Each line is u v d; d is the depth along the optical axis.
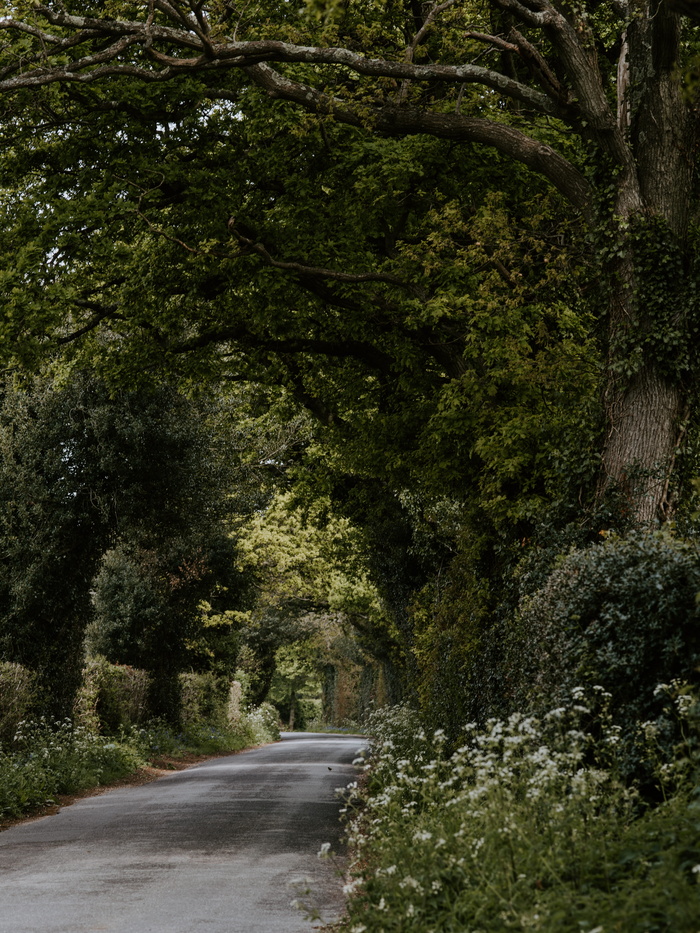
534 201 16.34
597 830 6.36
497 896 5.72
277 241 17.94
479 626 16.67
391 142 16.77
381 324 19.33
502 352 16.34
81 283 19.67
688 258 13.11
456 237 17.53
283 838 11.54
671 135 13.12
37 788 16.78
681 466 12.76
